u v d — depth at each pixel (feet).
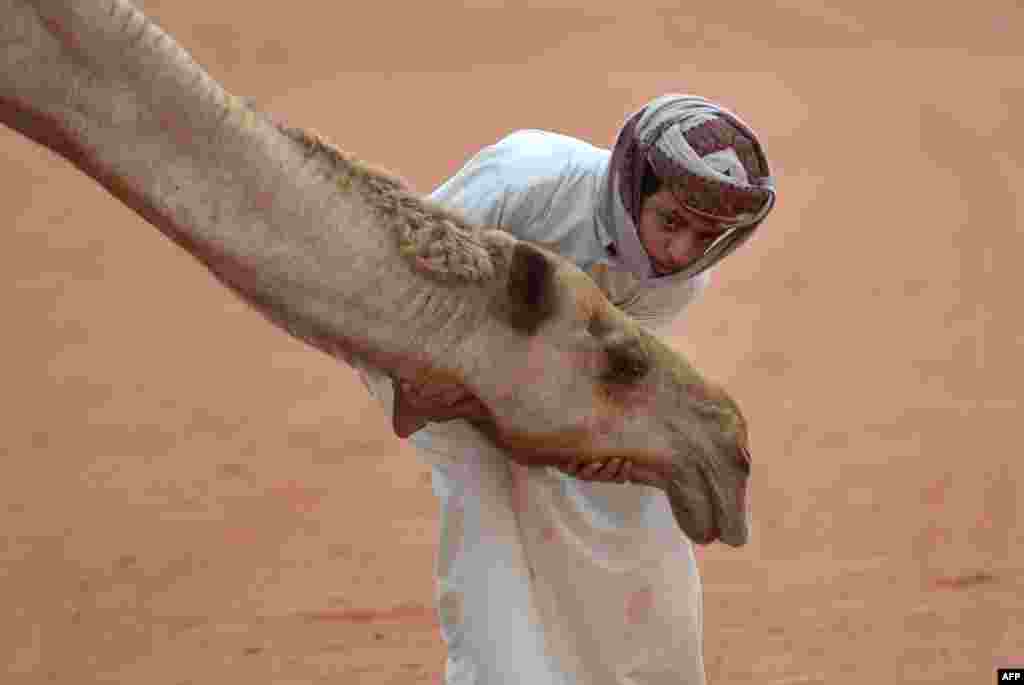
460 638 64.75
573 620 66.54
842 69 317.01
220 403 143.64
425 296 55.42
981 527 115.65
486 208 62.39
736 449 59.93
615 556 65.82
